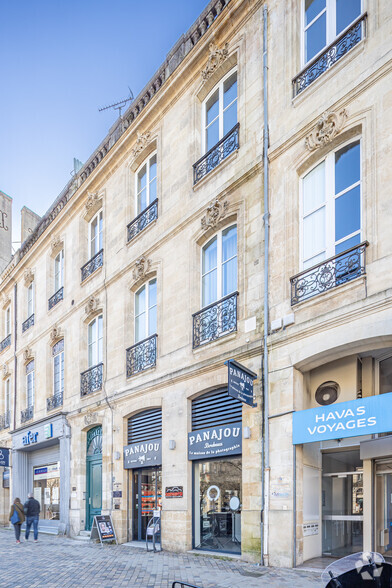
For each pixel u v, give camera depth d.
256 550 8.10
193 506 10.09
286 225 8.84
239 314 9.53
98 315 15.45
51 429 16.30
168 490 10.52
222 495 9.50
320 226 8.45
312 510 8.07
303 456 8.03
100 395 14.02
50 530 16.17
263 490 8.18
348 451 8.12
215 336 10.04
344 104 8.04
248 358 9.04
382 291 6.84
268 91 9.70
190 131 11.80
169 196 12.24
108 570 8.26
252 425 8.67
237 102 10.58
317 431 7.51
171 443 10.60
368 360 8.02
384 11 7.59
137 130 13.78
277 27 9.71
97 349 15.30
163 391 11.30
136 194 14.24
